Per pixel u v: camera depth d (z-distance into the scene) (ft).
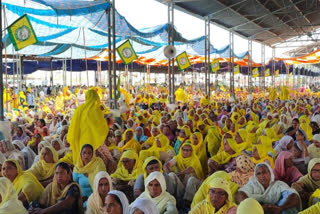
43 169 14.74
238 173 13.84
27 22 23.20
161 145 19.56
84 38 41.42
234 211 9.71
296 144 18.20
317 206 10.52
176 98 60.59
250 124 25.43
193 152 17.30
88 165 14.23
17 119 32.76
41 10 28.32
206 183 12.43
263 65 100.83
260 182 12.01
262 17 66.54
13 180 12.67
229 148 17.83
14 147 18.57
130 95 56.34
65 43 49.85
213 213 10.19
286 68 120.26
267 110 42.19
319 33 85.20
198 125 27.25
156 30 44.34
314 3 63.46
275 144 20.29
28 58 64.18
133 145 21.33
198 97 75.77
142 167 14.46
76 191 11.77
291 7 64.23
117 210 9.20
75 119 16.97
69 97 54.54
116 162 17.53
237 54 82.89
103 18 34.76
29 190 12.25
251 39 87.35
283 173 14.30
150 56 69.82
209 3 52.75
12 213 9.84
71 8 28.17
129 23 37.93
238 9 57.62
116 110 30.25
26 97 55.26
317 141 17.99
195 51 67.51
